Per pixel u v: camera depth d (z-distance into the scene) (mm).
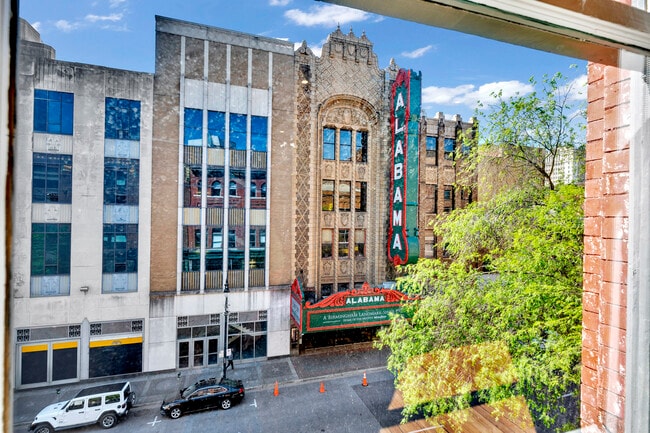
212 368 10141
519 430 4035
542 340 4172
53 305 8656
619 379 1643
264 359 10836
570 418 3570
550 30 1028
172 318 10164
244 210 11297
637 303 1403
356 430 6480
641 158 1400
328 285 12281
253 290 11180
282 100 11789
